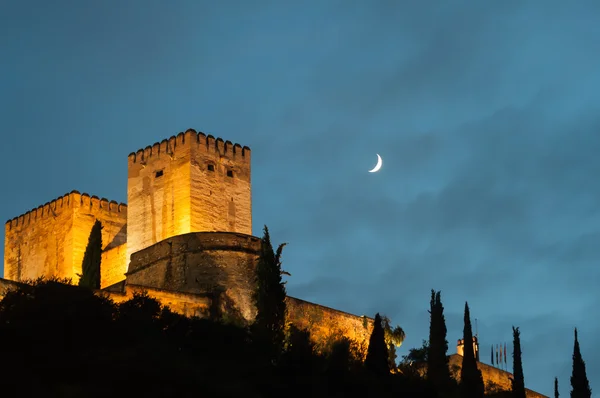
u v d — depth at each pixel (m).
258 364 82.25
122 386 70.75
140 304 83.56
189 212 104.62
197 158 106.88
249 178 111.12
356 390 87.56
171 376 73.50
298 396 81.25
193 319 86.31
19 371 69.62
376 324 96.75
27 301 77.38
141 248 108.31
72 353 73.44
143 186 109.88
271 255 92.44
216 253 97.31
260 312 89.81
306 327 104.56
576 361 115.62
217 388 74.69
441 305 104.31
